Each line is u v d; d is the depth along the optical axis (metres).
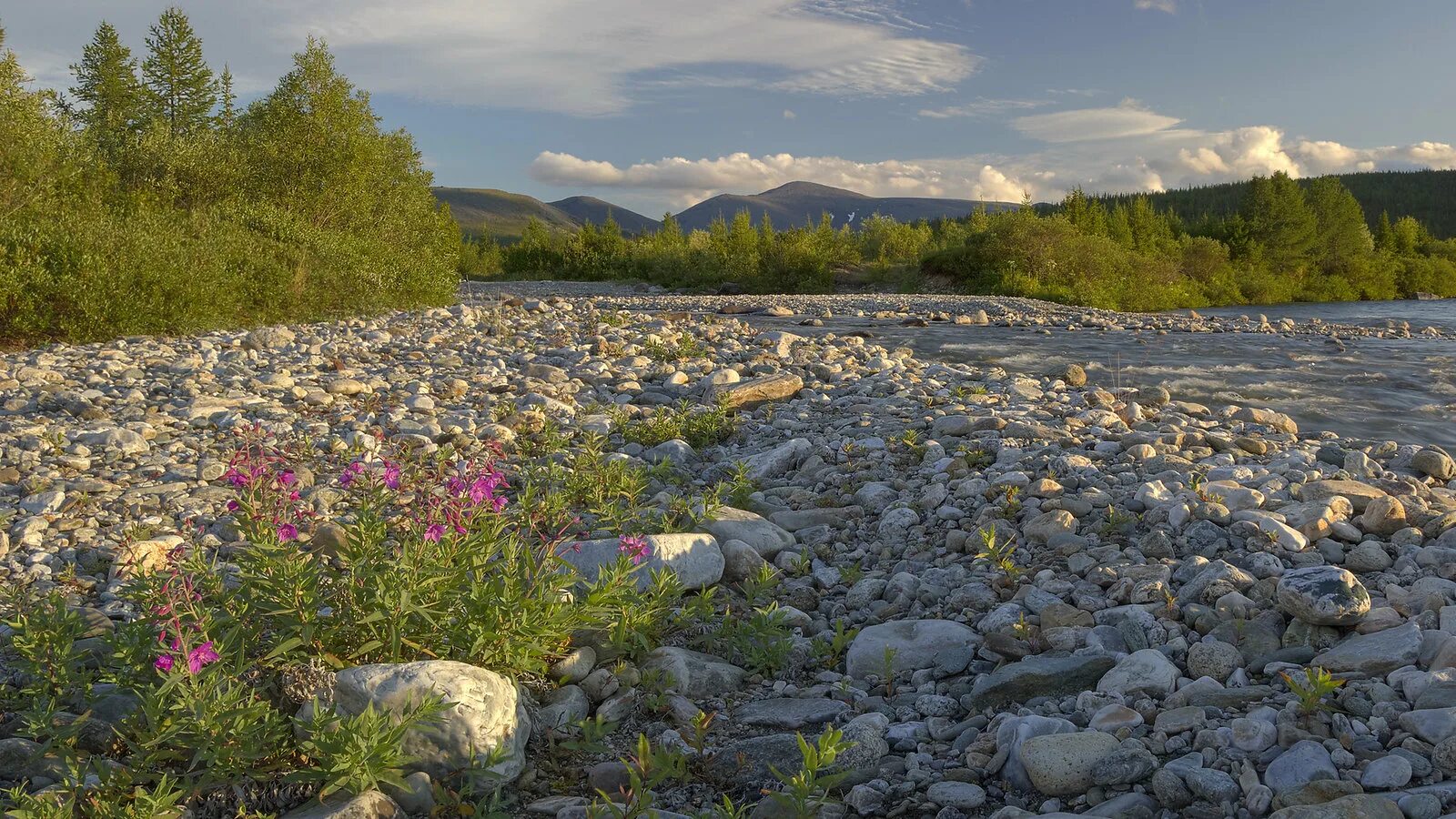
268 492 3.87
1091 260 42.69
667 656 4.09
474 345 14.86
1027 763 3.06
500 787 3.16
